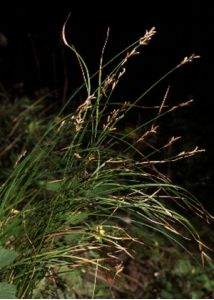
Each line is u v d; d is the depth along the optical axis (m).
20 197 2.73
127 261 4.41
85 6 10.28
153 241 4.47
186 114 7.67
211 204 6.04
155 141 6.34
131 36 9.95
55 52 9.47
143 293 4.31
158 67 9.25
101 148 2.82
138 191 2.72
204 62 9.23
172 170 6.26
